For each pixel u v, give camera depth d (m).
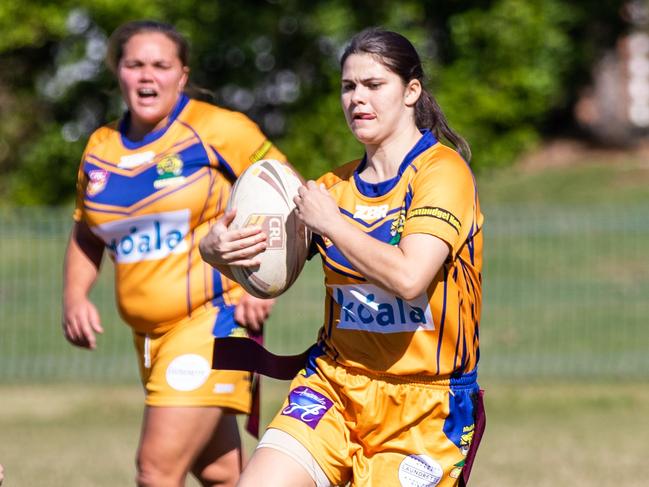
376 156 15.32
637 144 100.69
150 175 18.88
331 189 15.62
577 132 102.19
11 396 39.59
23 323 49.06
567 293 53.44
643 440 32.12
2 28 58.84
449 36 61.72
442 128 15.69
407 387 15.05
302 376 15.78
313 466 14.94
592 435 32.97
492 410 37.31
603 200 80.44
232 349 16.45
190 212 18.83
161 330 19.03
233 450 19.92
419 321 14.88
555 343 45.91
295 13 58.16
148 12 56.97
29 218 51.94
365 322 15.09
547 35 62.09
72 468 28.33
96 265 20.31
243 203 15.84
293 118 59.78
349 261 14.20
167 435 18.55
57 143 61.31
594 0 73.00
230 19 57.88
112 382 42.22
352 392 15.16
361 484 15.08
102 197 19.09
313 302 48.78
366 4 58.47
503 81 60.19
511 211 62.94
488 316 50.59
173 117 19.22
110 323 48.97
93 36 60.22
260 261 15.66
